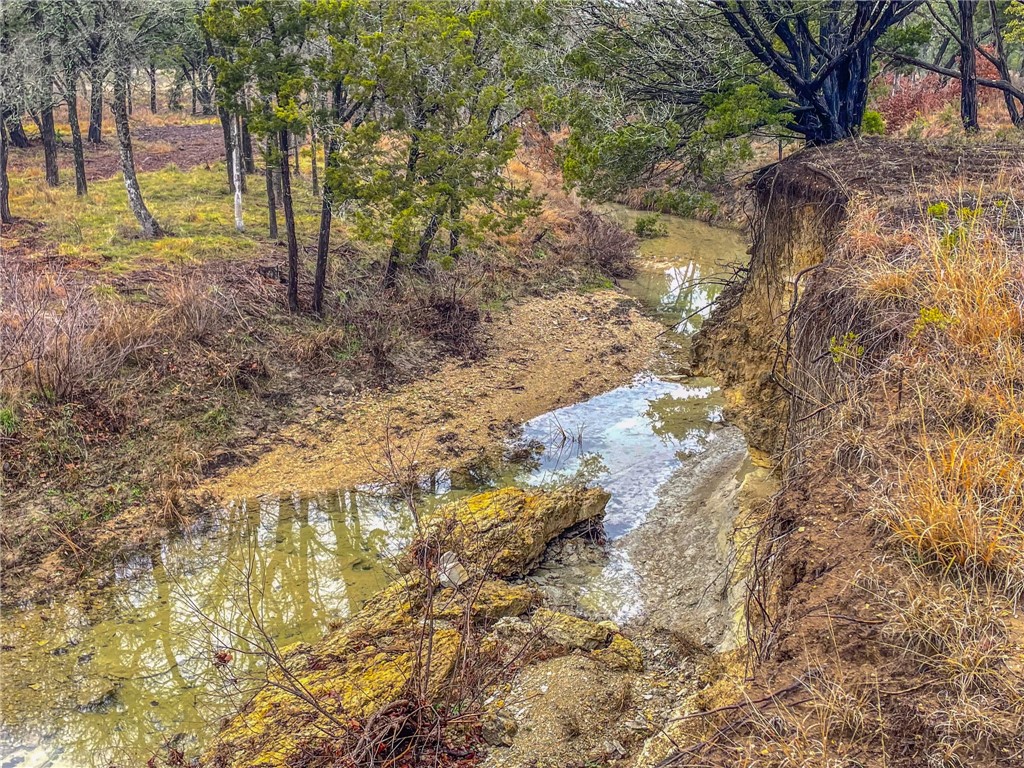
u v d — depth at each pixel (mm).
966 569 4211
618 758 6094
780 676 4090
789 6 13086
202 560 10180
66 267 17031
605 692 6875
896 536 4504
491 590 8555
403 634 7551
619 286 23344
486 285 20203
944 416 5234
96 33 20078
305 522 11031
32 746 7223
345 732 6070
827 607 4336
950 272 6008
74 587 9531
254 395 13734
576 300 21125
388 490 11852
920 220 7465
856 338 6086
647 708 6773
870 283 6469
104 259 17969
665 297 22438
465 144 15914
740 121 12195
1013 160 9875
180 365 13617
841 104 13555
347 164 15172
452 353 16781
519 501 10211
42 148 31219
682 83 13867
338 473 12297
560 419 14539
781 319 9477
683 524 10750
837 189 8938
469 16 17297
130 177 19797
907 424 5305
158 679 8094
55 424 11586
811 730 3664
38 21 20953
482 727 6367
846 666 3979
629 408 15109
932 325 5855
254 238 20484
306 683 6855
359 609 9242
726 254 26812
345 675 6895
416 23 15102
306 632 8875
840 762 3459
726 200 26359
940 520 4371
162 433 12312
